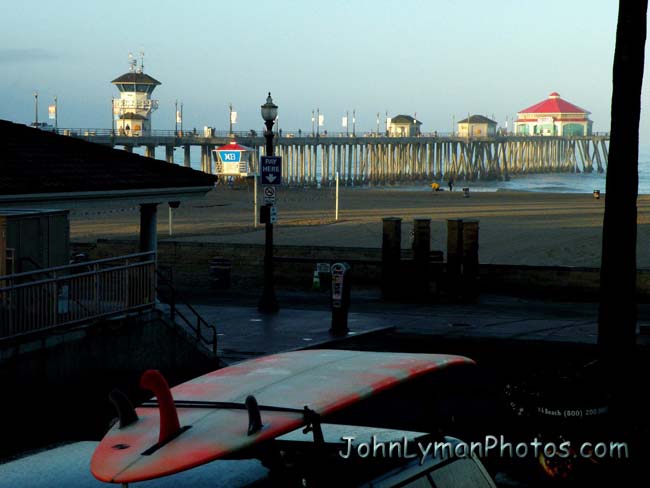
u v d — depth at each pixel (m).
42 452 5.70
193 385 5.47
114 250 44.84
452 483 5.77
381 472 5.49
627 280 15.46
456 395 16.59
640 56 15.45
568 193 152.75
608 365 15.24
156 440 4.51
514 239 65.38
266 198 30.23
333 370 5.69
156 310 19.41
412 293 35.34
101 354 17.45
